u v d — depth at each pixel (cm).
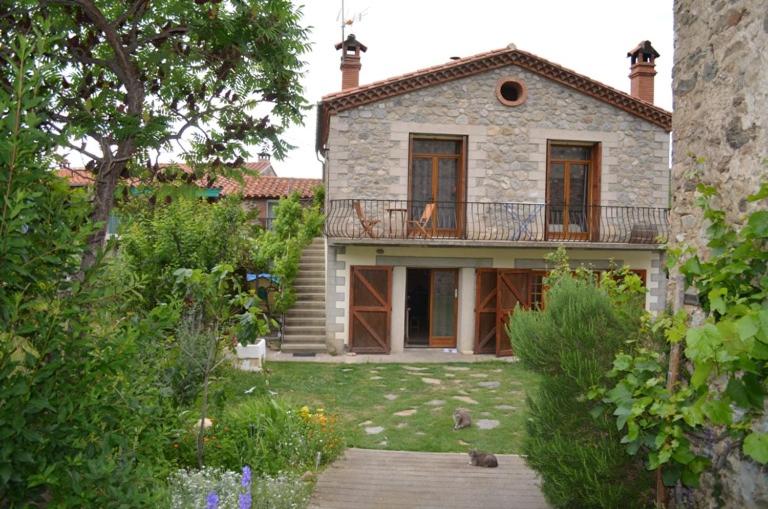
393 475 627
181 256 1111
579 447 445
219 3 475
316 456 642
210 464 566
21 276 257
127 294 321
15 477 246
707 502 414
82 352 268
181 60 500
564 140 1415
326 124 1449
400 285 1399
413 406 920
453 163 1416
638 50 1588
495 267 1402
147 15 500
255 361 1124
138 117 441
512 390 1034
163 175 496
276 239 1540
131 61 480
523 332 494
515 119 1392
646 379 397
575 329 466
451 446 732
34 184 266
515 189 1395
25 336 263
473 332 1411
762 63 371
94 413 272
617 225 1423
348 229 1360
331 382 1074
